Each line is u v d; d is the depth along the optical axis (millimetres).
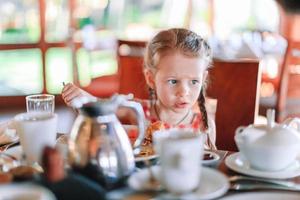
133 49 1955
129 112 1296
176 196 740
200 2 4242
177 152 734
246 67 1518
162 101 1293
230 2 4086
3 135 1151
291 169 905
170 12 4395
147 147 1026
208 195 744
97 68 3828
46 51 3916
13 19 3887
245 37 3133
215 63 1541
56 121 950
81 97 994
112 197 761
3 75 3854
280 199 770
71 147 832
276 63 2477
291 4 2568
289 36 2750
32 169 864
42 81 3871
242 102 1525
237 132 979
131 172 859
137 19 4484
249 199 771
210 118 1399
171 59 1241
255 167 907
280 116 2309
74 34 3949
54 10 3957
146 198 755
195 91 1271
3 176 830
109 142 814
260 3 3947
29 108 1166
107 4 4293
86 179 802
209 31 4141
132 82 1761
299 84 2363
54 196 768
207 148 1120
